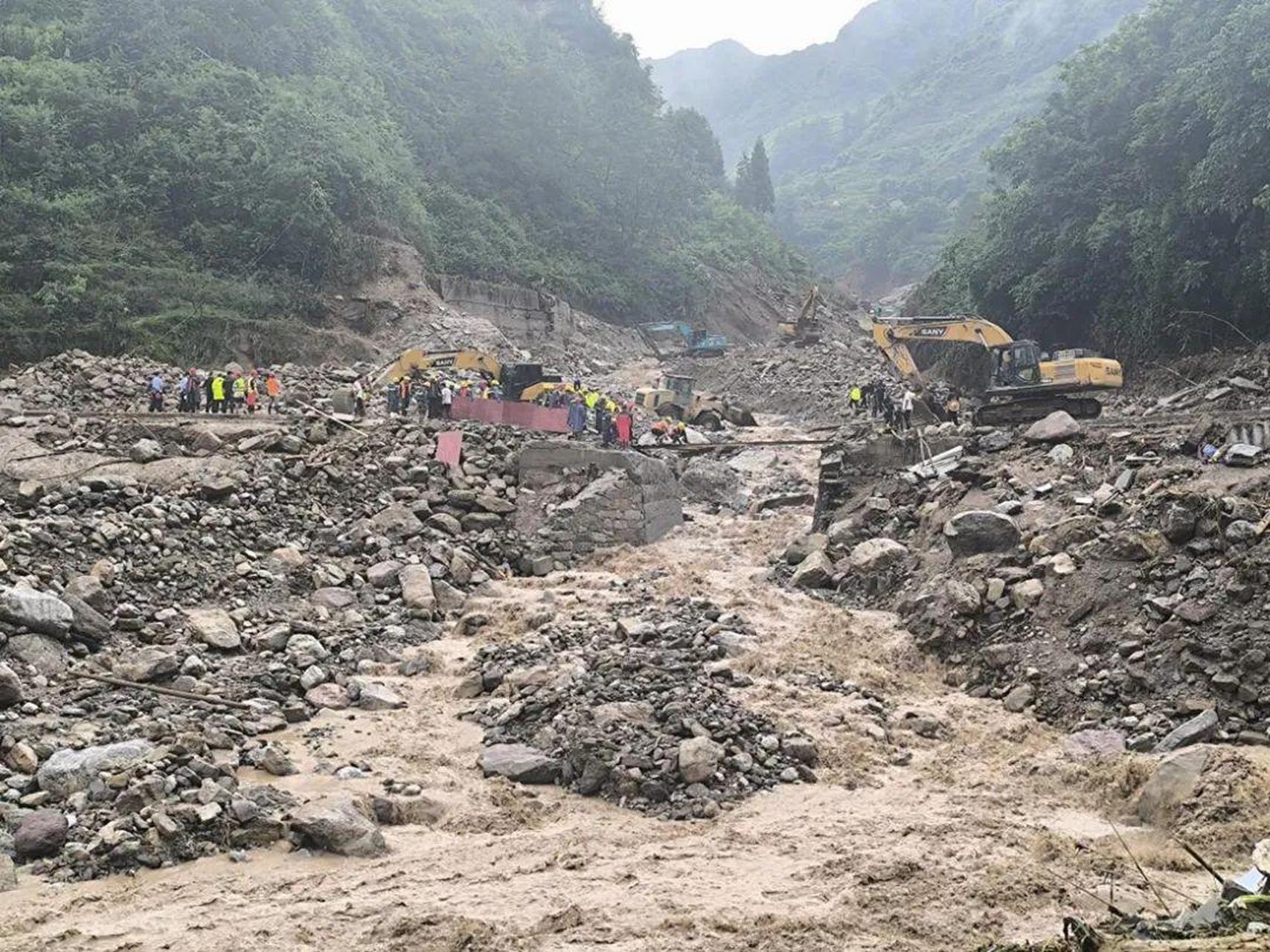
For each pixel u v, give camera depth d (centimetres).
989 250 4525
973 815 1274
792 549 2439
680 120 10900
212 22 5903
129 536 2075
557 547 2528
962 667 1808
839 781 1402
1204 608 1627
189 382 3069
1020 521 2089
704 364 6109
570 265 7156
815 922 981
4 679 1438
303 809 1196
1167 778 1257
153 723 1426
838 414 4600
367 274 5184
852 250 15775
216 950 943
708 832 1245
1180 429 2334
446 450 2712
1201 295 3725
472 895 1060
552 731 1480
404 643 1961
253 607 1991
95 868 1093
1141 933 841
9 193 4388
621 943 952
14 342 3906
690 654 1762
